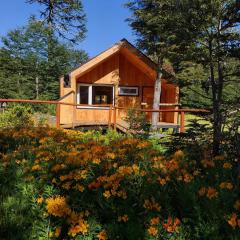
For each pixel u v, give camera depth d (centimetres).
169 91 1922
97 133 870
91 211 364
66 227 345
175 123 1812
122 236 329
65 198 378
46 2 1847
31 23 1952
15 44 5781
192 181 394
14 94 5019
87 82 1881
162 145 657
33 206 386
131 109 1058
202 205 351
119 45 1781
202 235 315
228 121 543
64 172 442
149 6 1608
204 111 592
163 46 1467
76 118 1833
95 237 335
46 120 1244
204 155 506
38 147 573
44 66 5684
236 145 509
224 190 364
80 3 1902
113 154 474
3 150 607
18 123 1117
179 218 352
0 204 401
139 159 478
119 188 387
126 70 1962
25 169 464
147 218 339
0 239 347
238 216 333
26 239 343
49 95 5516
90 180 411
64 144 596
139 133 756
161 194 374
